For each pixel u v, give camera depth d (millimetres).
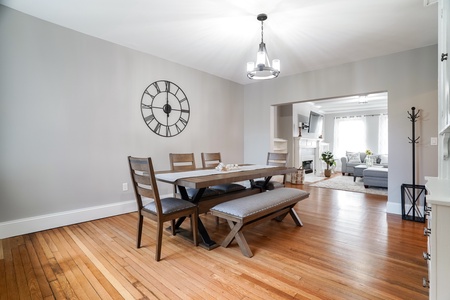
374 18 2459
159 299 1436
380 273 1708
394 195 3305
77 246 2168
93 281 1615
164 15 2447
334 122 8992
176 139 3898
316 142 7949
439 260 1030
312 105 7770
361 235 2438
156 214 1947
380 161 7387
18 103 2393
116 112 3148
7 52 2322
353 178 6680
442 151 1811
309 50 3305
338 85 3895
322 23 2574
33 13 2418
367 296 1450
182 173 2508
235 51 3389
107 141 3068
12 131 2363
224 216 2062
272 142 4914
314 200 4008
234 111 5000
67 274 1699
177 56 3594
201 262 1883
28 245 2180
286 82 4543
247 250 1980
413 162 3158
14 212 2395
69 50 2730
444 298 1025
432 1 2146
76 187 2809
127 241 2291
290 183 5785
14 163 2385
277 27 2670
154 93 3572
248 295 1468
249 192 3002
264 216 2326
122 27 2707
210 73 4449
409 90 3244
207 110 4422
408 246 2160
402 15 2400
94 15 2453
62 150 2693
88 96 2887
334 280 1624
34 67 2486
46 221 2578
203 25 2650
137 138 3381
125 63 3229
